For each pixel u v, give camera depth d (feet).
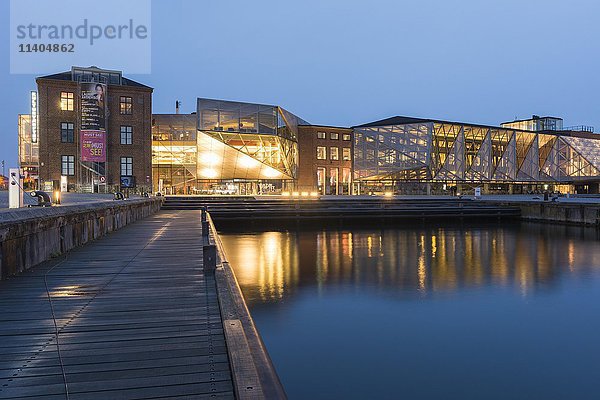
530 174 253.03
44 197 36.32
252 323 16.47
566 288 44.91
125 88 156.66
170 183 182.39
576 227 114.93
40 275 26.35
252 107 183.73
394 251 73.51
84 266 29.58
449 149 220.43
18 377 11.98
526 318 34.27
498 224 126.41
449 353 26.96
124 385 11.48
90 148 146.82
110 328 16.30
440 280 48.96
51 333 15.72
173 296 21.38
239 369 11.42
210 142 178.19
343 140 215.72
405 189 217.77
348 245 81.87
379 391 21.89
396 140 213.05
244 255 69.15
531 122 307.58
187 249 38.34
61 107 149.48
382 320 33.78
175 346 14.42
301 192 201.98
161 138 181.27
